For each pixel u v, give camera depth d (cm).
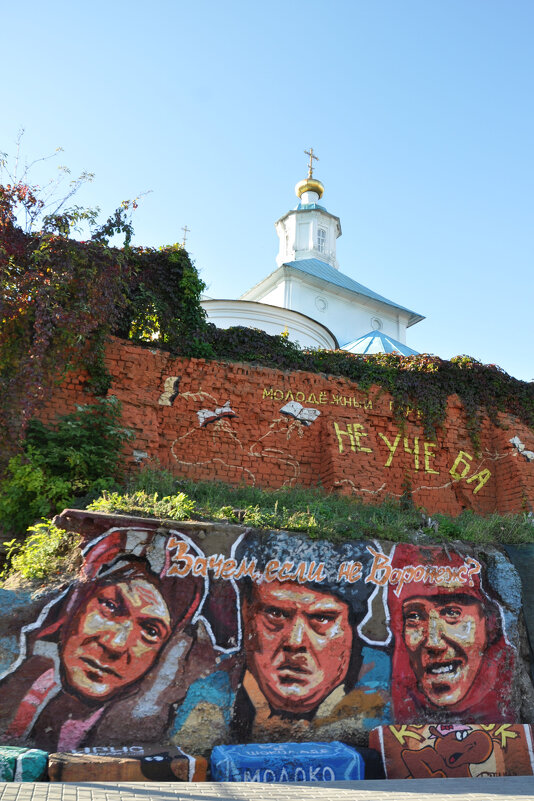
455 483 1177
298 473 1074
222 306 2034
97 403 934
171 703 579
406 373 1213
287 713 621
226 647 620
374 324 2930
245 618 640
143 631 592
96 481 808
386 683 677
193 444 1006
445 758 561
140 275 1069
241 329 1147
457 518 1068
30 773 466
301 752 539
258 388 1084
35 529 684
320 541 709
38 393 822
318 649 657
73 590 580
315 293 2792
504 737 586
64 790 403
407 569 741
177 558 630
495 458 1236
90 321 886
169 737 566
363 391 1165
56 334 856
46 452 811
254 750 537
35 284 838
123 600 594
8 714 519
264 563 668
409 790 475
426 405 1197
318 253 3362
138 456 909
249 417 1062
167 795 411
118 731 550
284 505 880
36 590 579
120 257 938
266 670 628
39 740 522
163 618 604
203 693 594
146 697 572
